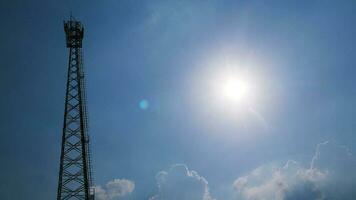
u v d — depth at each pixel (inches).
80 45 3639.3
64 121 3289.9
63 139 3223.4
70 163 3157.0
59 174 3100.4
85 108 3368.6
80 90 3420.3
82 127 3272.6
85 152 3196.4
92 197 3073.3
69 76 3476.9
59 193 3043.8
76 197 3065.9
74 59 3570.4
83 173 3125.0
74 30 3654.0
